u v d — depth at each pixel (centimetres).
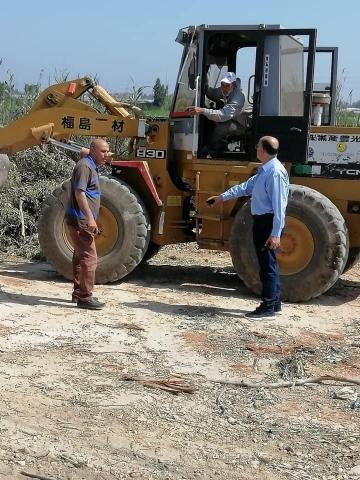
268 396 543
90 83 931
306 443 470
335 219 793
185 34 859
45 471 421
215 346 650
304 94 820
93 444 454
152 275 949
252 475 427
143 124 880
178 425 488
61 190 885
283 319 748
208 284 908
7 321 695
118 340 655
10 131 922
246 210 821
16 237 1099
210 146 870
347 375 594
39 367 578
